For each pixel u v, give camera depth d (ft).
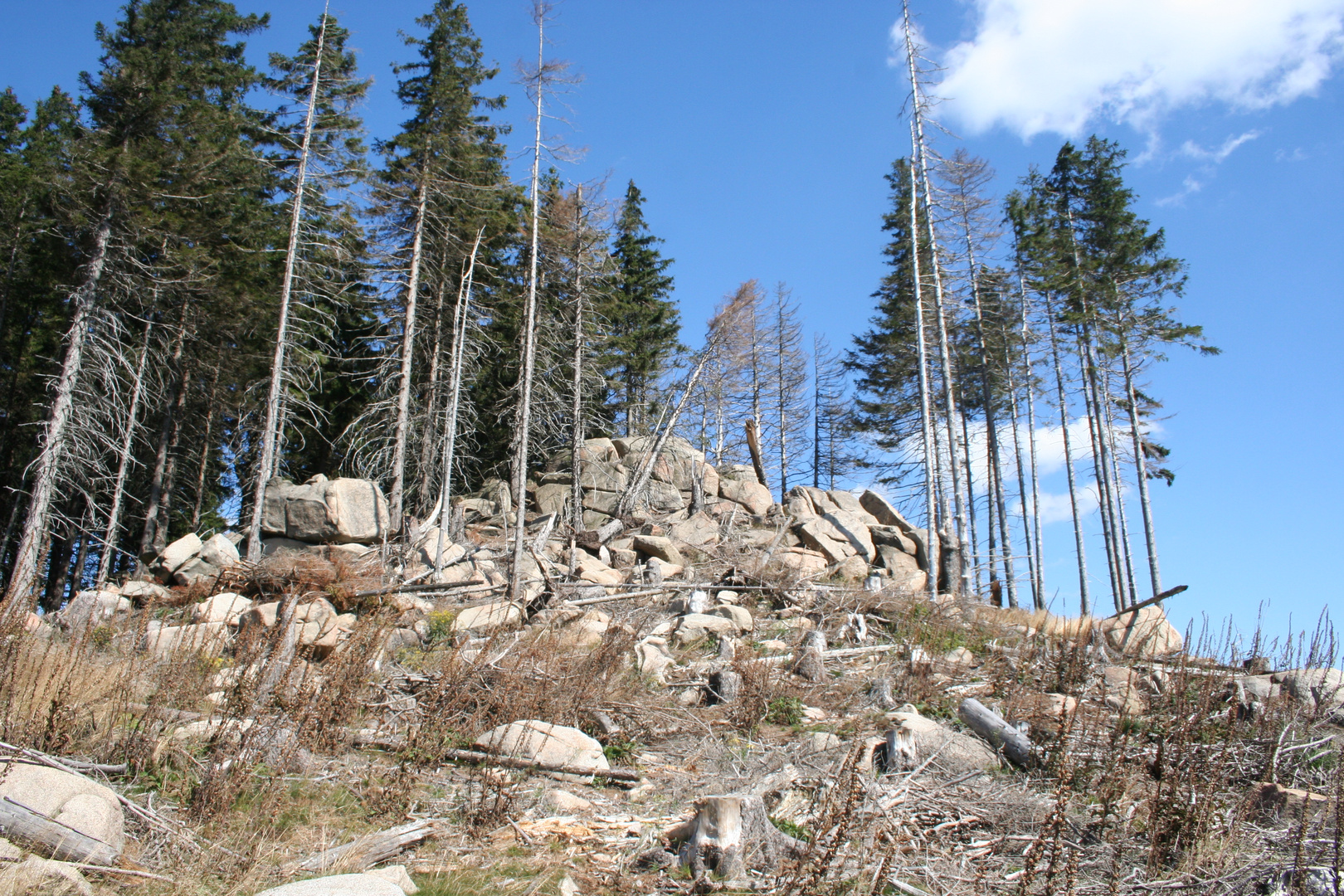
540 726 28.99
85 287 62.90
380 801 23.30
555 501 91.86
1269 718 29.84
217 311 78.79
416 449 85.81
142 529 88.99
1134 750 29.32
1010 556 79.97
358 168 73.72
